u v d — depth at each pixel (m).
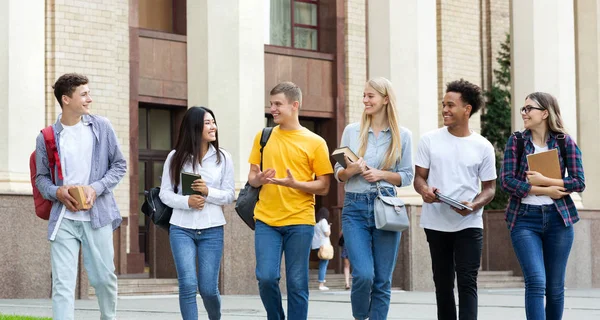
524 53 25.69
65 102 8.61
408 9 22.83
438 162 9.43
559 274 9.31
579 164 9.27
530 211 9.20
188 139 9.04
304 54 25.44
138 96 22.44
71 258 8.57
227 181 9.14
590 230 25.25
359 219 9.18
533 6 25.58
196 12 20.05
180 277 8.90
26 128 17.05
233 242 19.56
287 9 25.83
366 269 8.99
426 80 22.92
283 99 9.14
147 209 9.11
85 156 8.64
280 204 8.99
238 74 19.78
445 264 9.47
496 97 32.59
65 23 20.09
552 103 9.36
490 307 16.50
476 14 28.33
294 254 9.02
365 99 9.34
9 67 16.95
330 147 26.02
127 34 22.25
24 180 16.78
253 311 14.92
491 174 9.45
